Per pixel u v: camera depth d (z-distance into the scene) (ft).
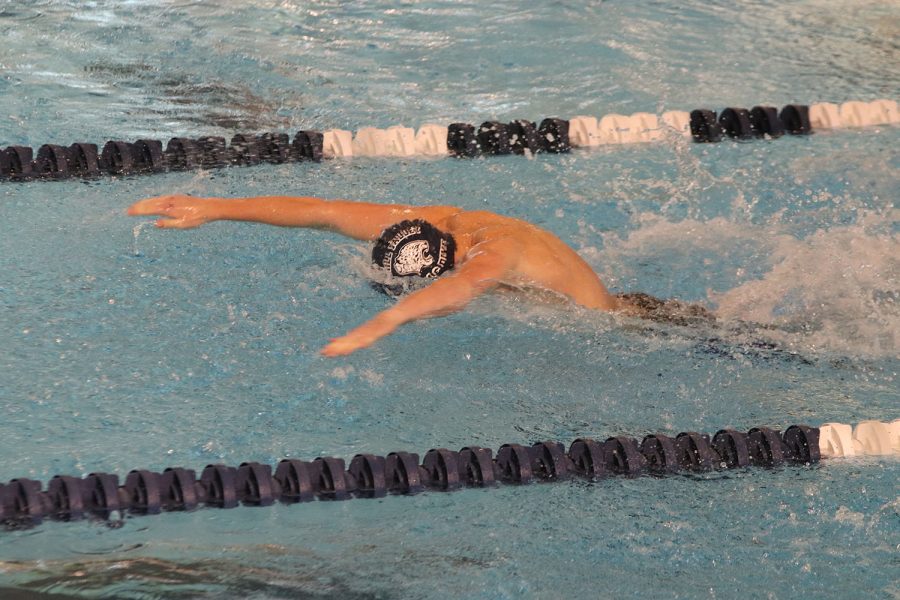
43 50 73.20
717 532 27.71
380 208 40.81
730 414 34.06
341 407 33.71
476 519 28.27
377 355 37.11
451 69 72.59
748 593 24.98
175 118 62.18
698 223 48.62
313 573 25.32
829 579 25.57
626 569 25.93
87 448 30.68
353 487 29.48
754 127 62.03
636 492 29.78
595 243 46.39
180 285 41.45
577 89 68.69
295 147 57.67
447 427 32.78
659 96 67.31
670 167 56.24
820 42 79.05
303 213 40.60
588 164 56.75
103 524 27.30
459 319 39.83
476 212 40.19
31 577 24.56
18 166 52.85
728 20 84.02
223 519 27.86
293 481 29.22
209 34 78.95
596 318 38.73
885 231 47.50
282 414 33.09
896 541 27.27
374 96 67.26
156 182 52.60
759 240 46.78
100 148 56.34
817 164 56.54
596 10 85.81
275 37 78.95
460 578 25.34
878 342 38.63
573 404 34.45
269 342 37.37
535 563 26.11
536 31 80.43
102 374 34.94
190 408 33.19
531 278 36.60
